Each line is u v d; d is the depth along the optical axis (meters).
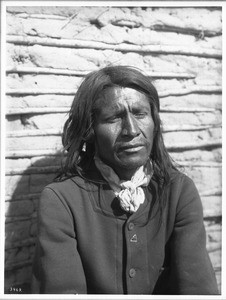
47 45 1.76
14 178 1.74
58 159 1.82
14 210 1.75
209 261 1.48
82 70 1.82
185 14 1.92
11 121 1.74
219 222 2.01
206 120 1.99
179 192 1.53
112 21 1.84
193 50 1.93
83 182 1.50
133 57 1.87
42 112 1.77
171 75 1.90
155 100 1.50
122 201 1.43
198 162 1.98
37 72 1.74
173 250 1.49
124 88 1.42
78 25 1.81
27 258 1.80
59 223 1.42
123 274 1.44
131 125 1.38
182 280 1.43
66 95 1.81
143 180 1.49
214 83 1.99
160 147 1.56
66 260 1.37
